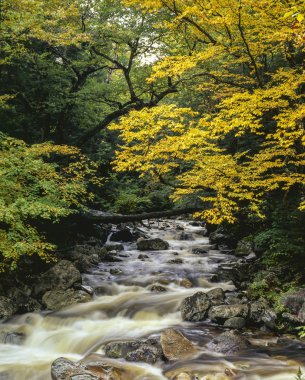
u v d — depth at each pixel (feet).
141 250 54.54
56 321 32.40
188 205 48.88
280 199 40.19
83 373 20.42
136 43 48.65
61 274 37.88
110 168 69.72
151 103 48.49
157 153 27.84
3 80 49.96
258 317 29.63
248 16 27.32
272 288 33.78
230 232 54.90
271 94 26.16
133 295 37.78
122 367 23.48
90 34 44.91
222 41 32.83
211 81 40.55
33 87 51.62
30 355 27.66
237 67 42.96
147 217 48.19
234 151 45.37
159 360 24.17
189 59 27.58
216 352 24.94
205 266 45.73
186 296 36.19
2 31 40.75
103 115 64.39
